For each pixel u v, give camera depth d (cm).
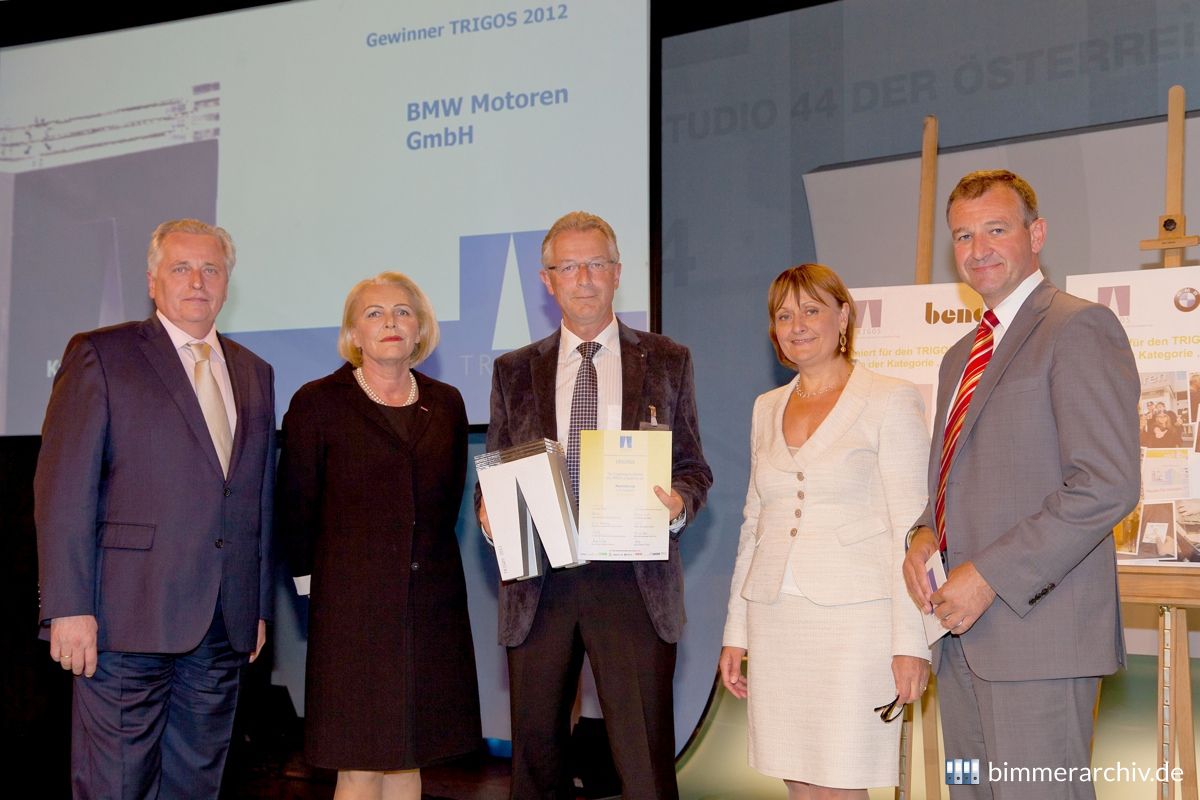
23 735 425
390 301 257
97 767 237
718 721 363
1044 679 184
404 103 392
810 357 227
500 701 390
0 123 441
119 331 251
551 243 240
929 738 270
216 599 246
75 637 232
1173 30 326
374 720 242
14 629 431
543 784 231
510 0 384
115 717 238
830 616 214
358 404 256
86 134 430
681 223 393
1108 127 321
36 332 426
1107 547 189
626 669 229
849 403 223
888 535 217
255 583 257
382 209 390
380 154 393
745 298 382
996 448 193
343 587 247
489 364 373
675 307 392
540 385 242
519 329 372
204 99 416
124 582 238
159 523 241
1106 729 310
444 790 359
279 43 409
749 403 378
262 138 407
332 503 252
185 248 253
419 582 250
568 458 236
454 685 252
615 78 370
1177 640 245
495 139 381
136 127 423
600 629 231
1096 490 177
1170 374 248
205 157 412
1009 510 190
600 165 369
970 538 193
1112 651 184
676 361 247
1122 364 187
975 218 204
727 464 379
